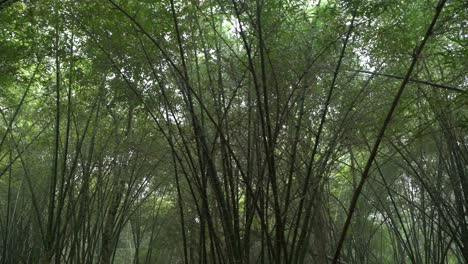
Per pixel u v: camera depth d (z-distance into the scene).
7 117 8.24
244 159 5.72
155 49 5.48
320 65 5.11
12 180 9.09
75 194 8.01
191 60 5.71
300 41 5.18
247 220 5.28
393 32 5.23
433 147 6.86
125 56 5.71
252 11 4.94
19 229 8.55
